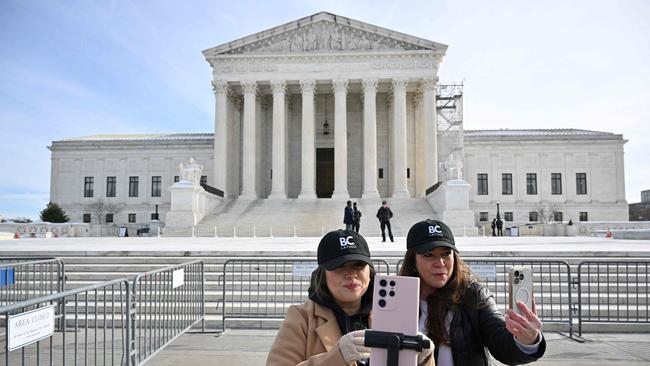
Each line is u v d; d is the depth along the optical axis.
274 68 58.62
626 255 18.12
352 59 58.19
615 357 9.58
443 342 4.14
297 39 59.19
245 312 13.23
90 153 80.88
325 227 44.53
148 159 80.19
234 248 22.50
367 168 57.00
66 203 80.50
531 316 3.71
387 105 65.12
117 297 14.41
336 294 3.82
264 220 46.12
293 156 65.12
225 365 9.12
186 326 11.34
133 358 8.50
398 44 58.47
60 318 12.06
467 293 4.33
